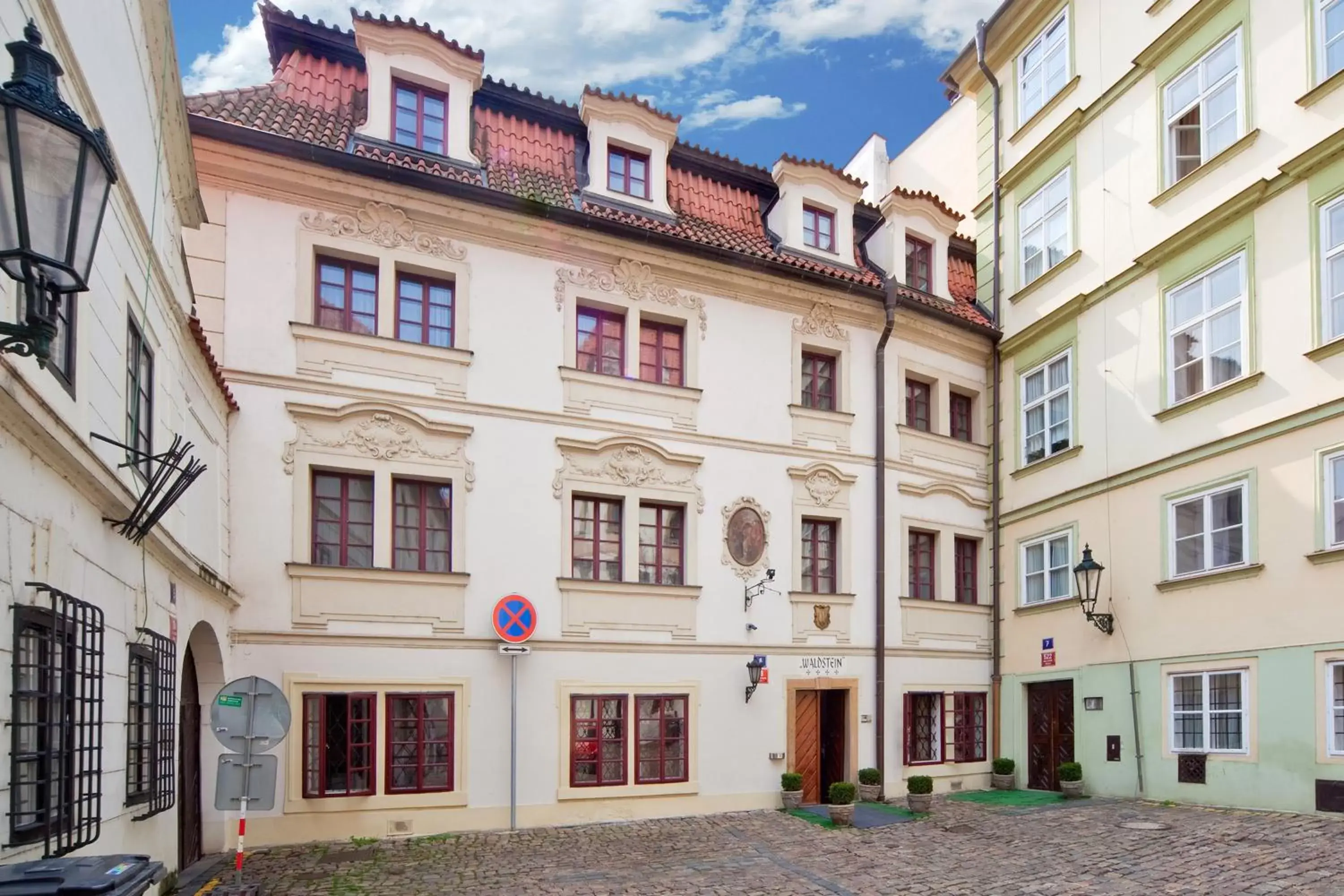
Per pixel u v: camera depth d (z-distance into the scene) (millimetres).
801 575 14852
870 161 23266
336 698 11438
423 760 11734
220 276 11547
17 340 3688
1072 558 15258
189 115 11156
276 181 11875
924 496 16422
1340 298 11273
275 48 13266
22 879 3459
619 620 13219
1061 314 15859
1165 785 13055
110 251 6125
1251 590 12008
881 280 16500
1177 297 13742
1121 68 15039
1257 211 12375
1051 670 15453
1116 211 14938
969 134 20078
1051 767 15477
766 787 13875
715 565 14094
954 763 15852
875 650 15258
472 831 11789
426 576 12047
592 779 12688
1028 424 16781
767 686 14180
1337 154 11289
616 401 13711
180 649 8500
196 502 9508
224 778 8047
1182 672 12938
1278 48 12227
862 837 11570
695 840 11469
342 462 11867
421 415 12336
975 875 9281
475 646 12211
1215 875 8625
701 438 14281
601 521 13539
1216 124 13227
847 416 15688
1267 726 11617
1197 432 13086
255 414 11484
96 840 5273
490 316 13008
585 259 13789
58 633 4988
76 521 5453
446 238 12883
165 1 6875
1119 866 9312
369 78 12758
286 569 11375
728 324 14867
